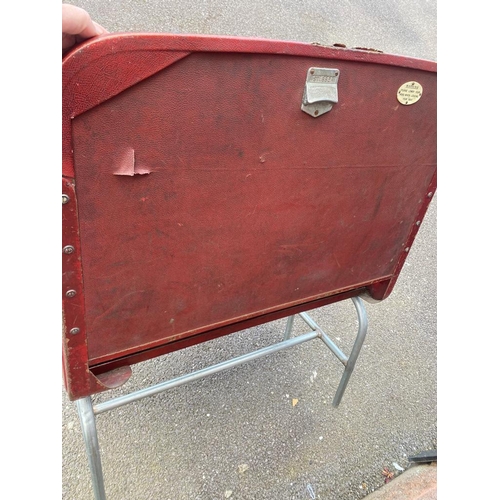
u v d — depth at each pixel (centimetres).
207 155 76
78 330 82
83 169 66
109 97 62
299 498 146
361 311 141
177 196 78
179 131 71
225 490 145
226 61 68
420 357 213
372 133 95
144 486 142
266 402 176
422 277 265
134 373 177
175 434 158
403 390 194
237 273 98
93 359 89
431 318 238
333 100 82
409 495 144
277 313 119
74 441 150
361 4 425
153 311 90
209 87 69
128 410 164
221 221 87
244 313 108
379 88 88
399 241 126
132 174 70
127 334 90
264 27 329
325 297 129
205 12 316
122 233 76
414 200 118
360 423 176
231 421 166
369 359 206
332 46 77
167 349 102
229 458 154
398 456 166
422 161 110
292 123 82
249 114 76
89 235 73
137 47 60
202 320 101
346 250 115
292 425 169
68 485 139
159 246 82
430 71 92
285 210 94
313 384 187
